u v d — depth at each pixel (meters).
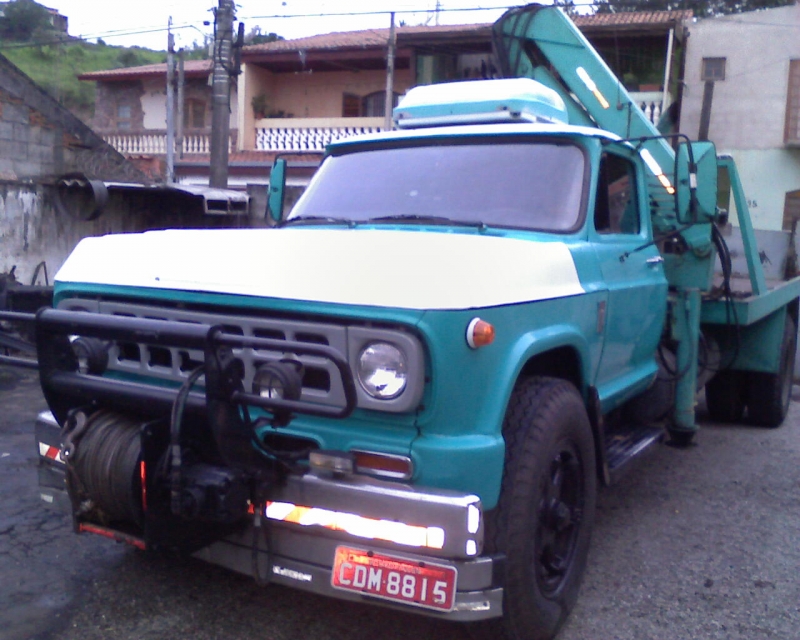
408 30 25.25
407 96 5.34
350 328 2.94
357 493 2.96
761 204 21.48
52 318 3.20
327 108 26.02
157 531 3.14
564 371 3.97
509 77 6.82
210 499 2.96
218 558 3.38
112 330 3.04
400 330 2.88
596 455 4.08
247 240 3.41
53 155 12.69
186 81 27.02
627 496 5.78
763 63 21.03
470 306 2.96
